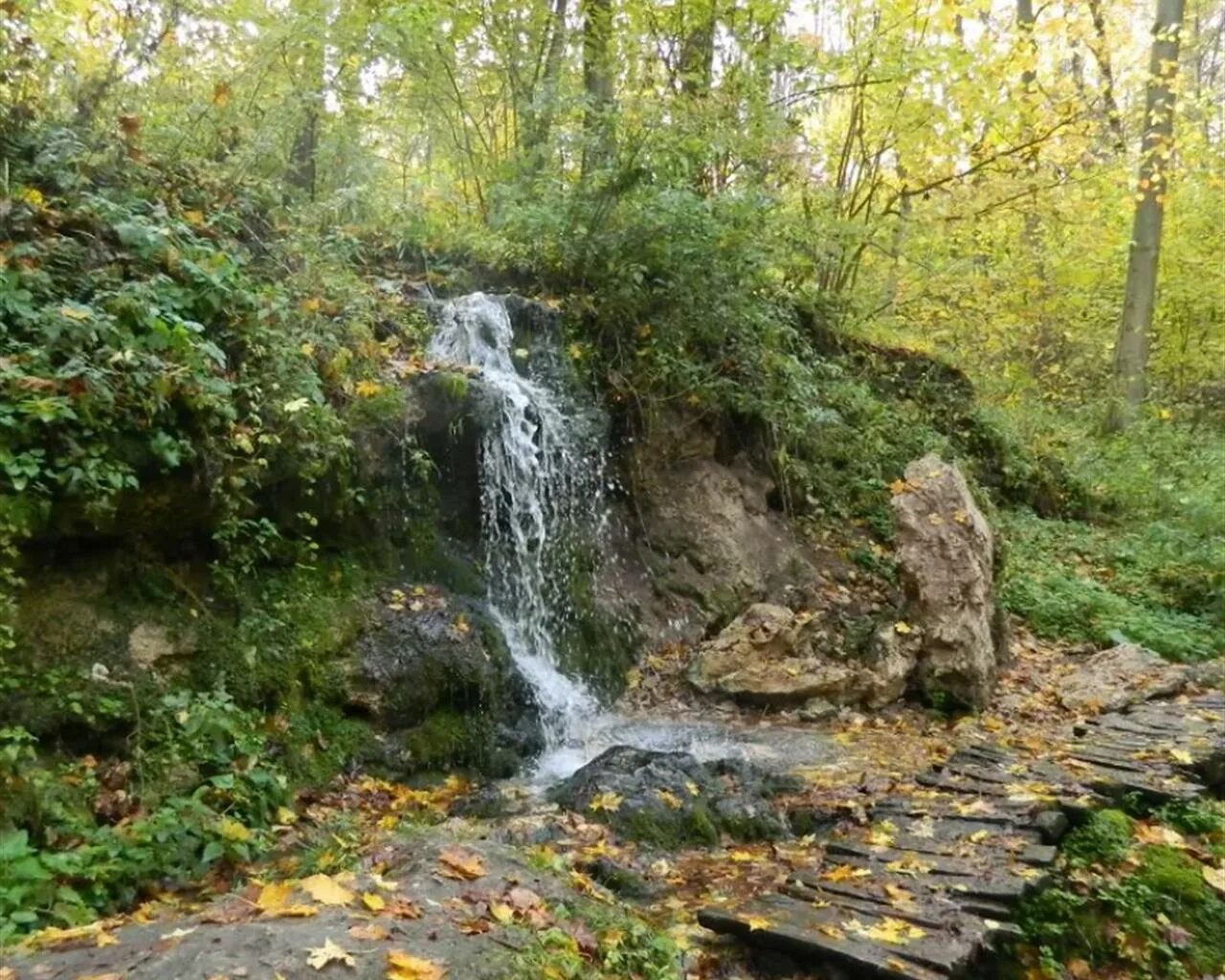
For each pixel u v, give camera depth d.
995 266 14.33
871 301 12.50
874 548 9.40
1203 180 15.40
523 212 8.18
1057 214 13.75
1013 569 9.68
